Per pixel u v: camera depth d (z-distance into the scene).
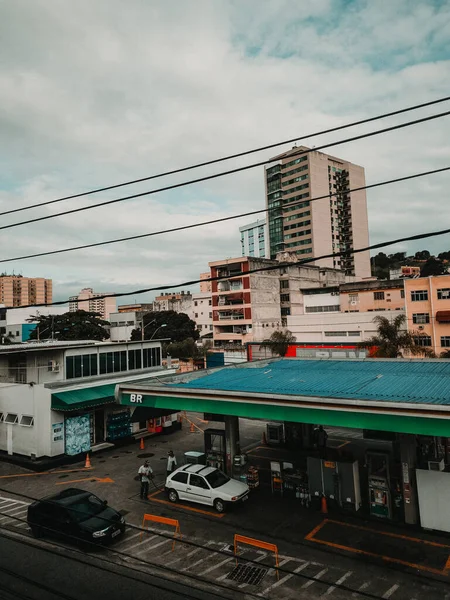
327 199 110.50
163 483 19.36
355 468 15.73
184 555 12.77
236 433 18.84
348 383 17.08
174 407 17.17
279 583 11.13
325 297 66.75
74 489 15.67
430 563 11.79
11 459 23.14
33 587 11.09
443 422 11.70
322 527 14.40
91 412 25.22
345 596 10.47
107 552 13.07
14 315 89.19
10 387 24.39
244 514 15.67
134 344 29.42
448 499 13.48
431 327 45.28
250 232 156.25
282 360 26.95
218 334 67.56
